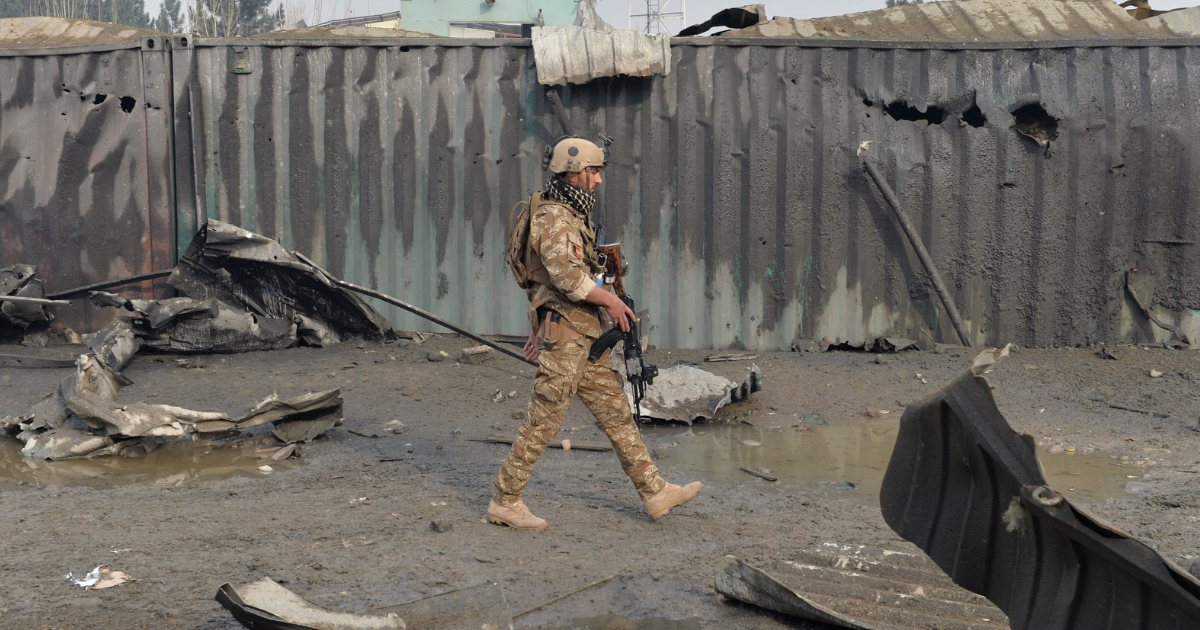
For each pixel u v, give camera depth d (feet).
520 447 12.59
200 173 26.96
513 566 11.28
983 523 7.07
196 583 10.41
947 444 7.31
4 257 27.48
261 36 28.17
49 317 26.81
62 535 12.06
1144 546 5.94
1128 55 25.50
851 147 26.08
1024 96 25.63
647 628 9.71
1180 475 15.97
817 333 26.58
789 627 9.71
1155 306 25.91
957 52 25.82
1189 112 25.31
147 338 24.29
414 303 27.27
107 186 27.20
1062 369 23.62
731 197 26.40
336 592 10.25
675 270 26.68
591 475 15.97
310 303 26.53
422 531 12.57
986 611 9.64
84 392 17.72
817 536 12.64
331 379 22.88
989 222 26.08
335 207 27.04
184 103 26.91
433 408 20.89
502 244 27.02
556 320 12.39
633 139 26.43
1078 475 16.12
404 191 26.94
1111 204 25.71
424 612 9.37
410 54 26.61
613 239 26.63
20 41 28.45
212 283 26.20
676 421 20.21
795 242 26.35
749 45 26.04
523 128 26.63
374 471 16.01
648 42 25.53
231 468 16.21
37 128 27.17
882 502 7.84
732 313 26.73
